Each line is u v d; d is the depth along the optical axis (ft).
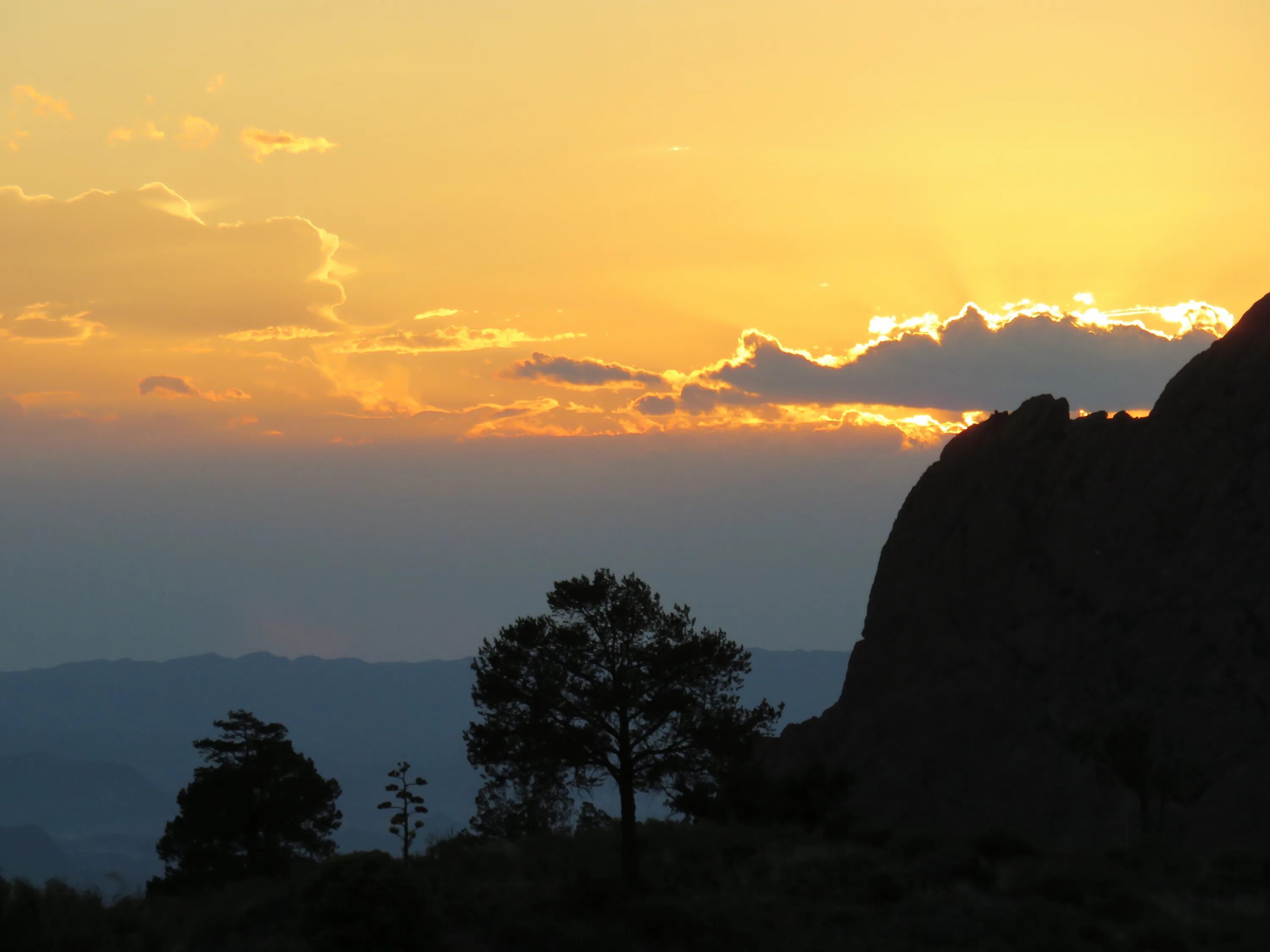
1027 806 306.14
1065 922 143.23
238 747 238.27
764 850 185.47
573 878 170.19
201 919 159.43
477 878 175.42
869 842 202.39
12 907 128.98
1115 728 239.30
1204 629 326.85
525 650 173.99
